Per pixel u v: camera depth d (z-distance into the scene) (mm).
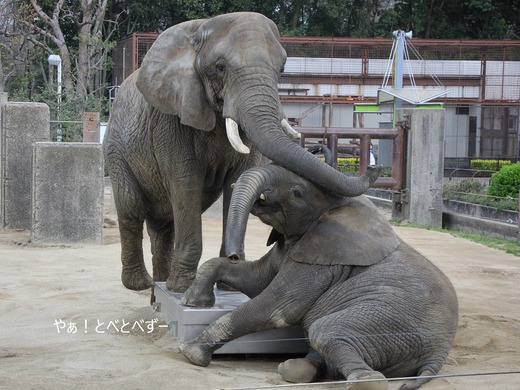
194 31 8289
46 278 12031
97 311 9820
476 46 41188
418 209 21219
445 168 37344
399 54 30703
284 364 6707
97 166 15508
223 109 7684
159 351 7766
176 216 8508
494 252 16281
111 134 9508
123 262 10031
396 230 19500
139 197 9500
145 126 8906
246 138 8359
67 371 6910
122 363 7184
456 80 41094
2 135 17125
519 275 13594
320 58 39906
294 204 6945
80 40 37844
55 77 42469
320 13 47500
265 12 46062
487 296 11547
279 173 6895
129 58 37844
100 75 43594
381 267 6852
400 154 21266
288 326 7211
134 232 9836
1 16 39594
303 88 39969
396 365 6648
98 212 15555
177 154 8383
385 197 26703
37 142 15555
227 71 7668
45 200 15406
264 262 7641
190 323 7414
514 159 40625
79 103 33562
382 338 6512
